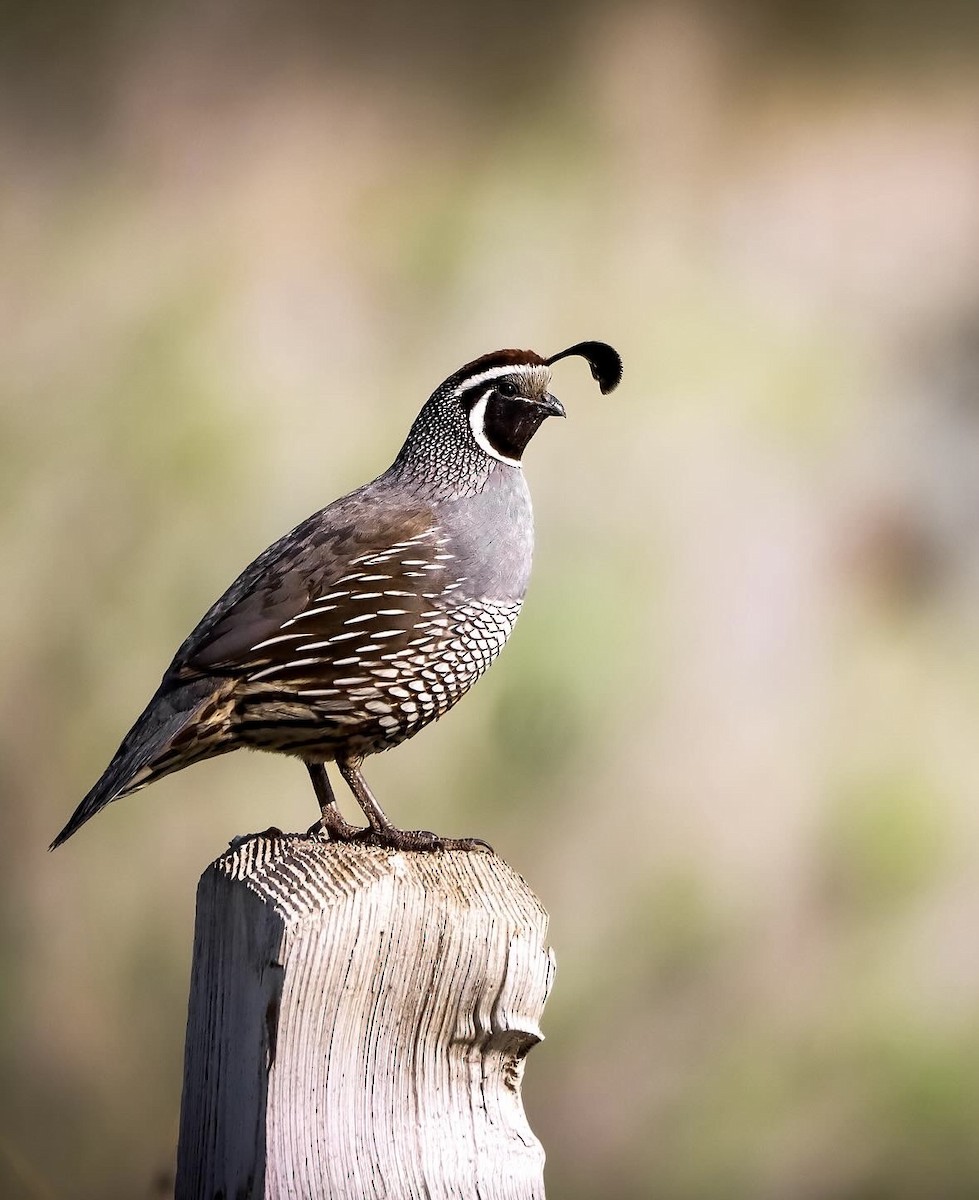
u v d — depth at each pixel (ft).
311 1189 15.56
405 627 23.08
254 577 23.52
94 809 22.48
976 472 43.75
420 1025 16.17
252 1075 16.06
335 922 15.80
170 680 23.13
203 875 17.47
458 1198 15.90
